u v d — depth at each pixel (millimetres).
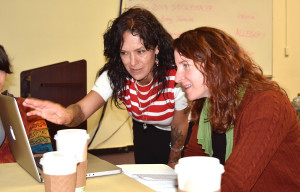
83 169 958
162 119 1710
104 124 3754
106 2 3688
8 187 1029
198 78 1079
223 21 3949
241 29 4051
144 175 1199
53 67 2287
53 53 3520
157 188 1093
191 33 1114
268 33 4203
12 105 1000
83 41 3627
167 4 3658
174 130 1736
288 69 4395
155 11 3613
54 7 3492
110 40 1526
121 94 1674
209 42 1064
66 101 2324
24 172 1185
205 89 1104
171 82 1598
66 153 870
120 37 1463
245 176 896
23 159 1149
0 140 1475
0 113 1241
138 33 1437
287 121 993
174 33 3713
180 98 1615
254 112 994
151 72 1582
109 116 3771
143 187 1021
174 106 1655
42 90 2254
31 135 1498
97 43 3686
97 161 1271
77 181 949
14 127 1083
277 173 1066
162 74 1585
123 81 1633
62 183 826
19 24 3375
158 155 1880
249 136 950
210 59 1049
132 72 1506
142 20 1455
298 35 4414
